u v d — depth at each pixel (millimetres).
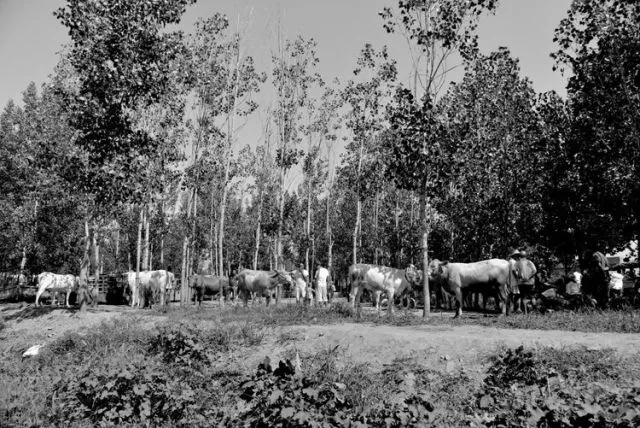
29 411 8617
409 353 11258
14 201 35000
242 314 18047
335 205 51719
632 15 20344
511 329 12781
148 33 20578
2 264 37812
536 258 24531
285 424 6664
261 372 7824
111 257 51750
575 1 20516
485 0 16688
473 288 16297
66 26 20141
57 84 26859
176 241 51469
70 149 23609
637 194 20391
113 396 8148
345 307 17500
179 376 10719
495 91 24578
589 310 14859
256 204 49062
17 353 16375
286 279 22812
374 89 30609
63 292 27969
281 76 31016
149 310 22562
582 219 22781
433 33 17391
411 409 6734
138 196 22484
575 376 8875
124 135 21812
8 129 35906
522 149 24547
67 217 32562
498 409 7762
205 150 29859
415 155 17203
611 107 20844
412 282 17578
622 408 6012
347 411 7258
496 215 24016
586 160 22844
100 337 15180
